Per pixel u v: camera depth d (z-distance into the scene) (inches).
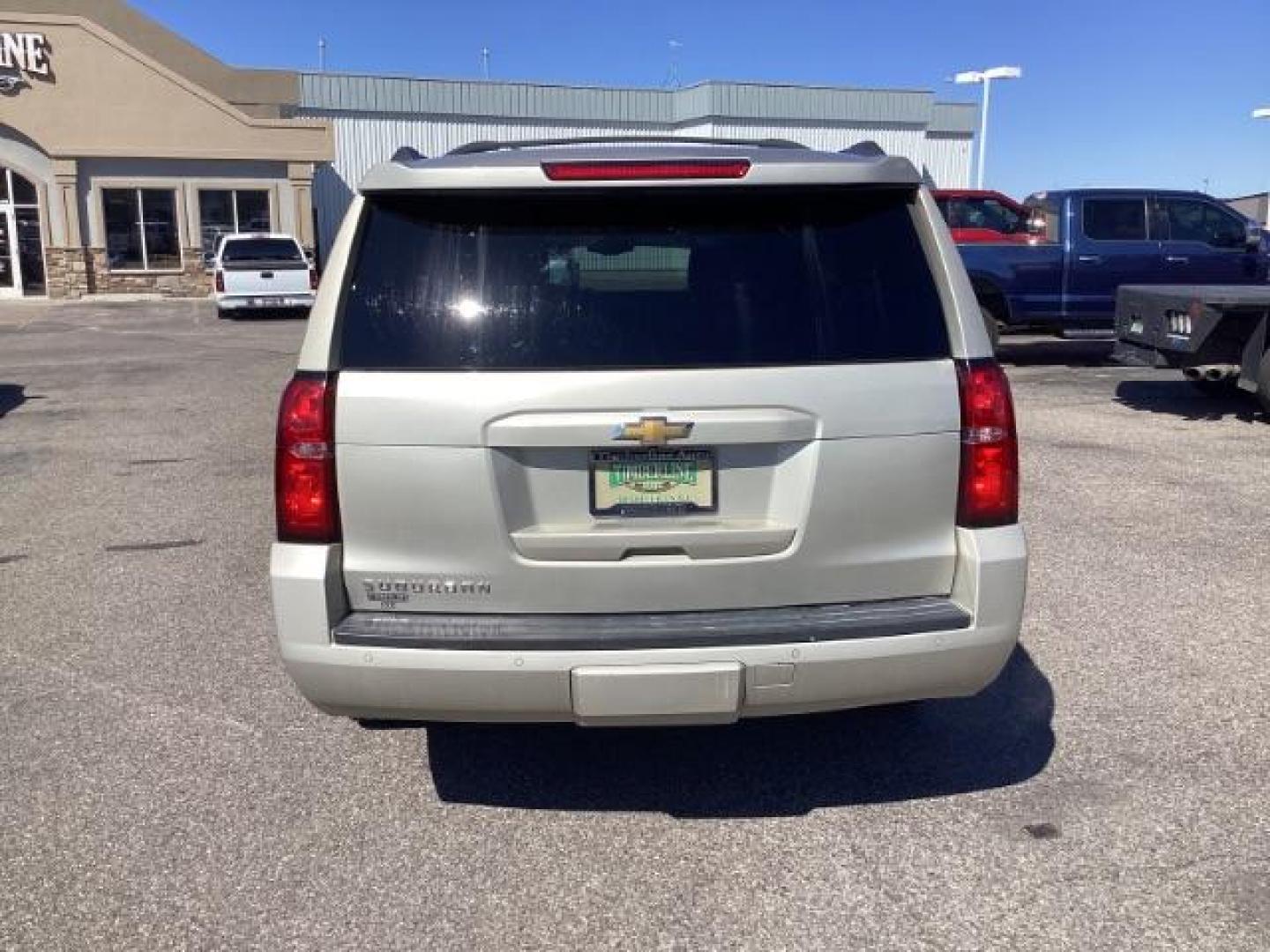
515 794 147.3
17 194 1241.4
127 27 1501.0
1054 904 122.4
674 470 123.8
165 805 144.1
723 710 122.4
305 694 125.4
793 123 1674.5
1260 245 569.3
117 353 703.1
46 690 179.8
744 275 126.4
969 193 603.2
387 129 1585.9
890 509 126.0
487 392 120.7
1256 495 300.2
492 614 124.7
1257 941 115.7
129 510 297.0
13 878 128.0
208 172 1277.1
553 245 125.9
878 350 126.1
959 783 149.1
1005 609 126.9
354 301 124.8
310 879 128.0
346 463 122.3
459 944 116.5
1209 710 169.5
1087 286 562.3
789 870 129.6
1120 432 391.2
